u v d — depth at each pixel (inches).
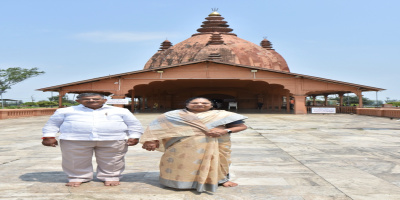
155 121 170.9
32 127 639.1
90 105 179.2
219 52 2095.2
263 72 1256.2
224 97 1966.0
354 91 1254.9
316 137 432.8
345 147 335.9
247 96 1932.8
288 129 560.7
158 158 268.7
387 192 167.6
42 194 163.6
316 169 225.1
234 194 163.9
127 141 186.4
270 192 167.6
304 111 1251.8
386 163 247.3
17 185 181.0
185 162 167.0
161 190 170.2
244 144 361.4
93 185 179.9
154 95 1993.1
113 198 157.1
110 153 180.5
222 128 169.2
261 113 1375.5
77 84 1275.8
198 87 1915.6
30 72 2283.5
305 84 1253.1
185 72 1256.8
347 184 183.9
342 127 604.4
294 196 160.9
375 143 368.2
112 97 1263.5
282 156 280.2
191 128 165.3
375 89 1222.9
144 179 195.0
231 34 2458.2
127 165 240.2
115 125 178.2
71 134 174.2
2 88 2191.2
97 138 174.2
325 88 1253.1
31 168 230.1
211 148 166.1
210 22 2524.6
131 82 1267.2
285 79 1255.5
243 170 222.1
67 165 179.8
